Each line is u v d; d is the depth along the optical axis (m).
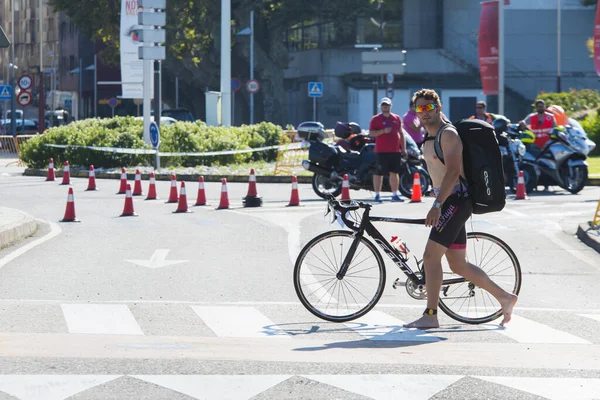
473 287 21.23
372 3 142.38
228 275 27.78
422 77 156.00
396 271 28.47
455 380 15.77
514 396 14.90
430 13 158.38
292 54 165.00
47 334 19.48
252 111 132.00
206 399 14.60
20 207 47.28
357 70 157.62
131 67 82.38
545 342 19.25
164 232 37.47
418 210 44.72
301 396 14.79
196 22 125.50
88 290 25.17
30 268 28.80
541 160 53.69
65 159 76.50
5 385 15.24
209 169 73.75
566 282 27.16
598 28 85.31
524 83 161.75
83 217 42.81
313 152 51.75
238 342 18.88
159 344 18.53
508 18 161.25
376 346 18.62
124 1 81.69
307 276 21.20
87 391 14.96
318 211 45.22
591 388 15.37
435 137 20.08
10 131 149.38
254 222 40.69
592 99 107.06
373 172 51.34
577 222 40.78
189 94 158.75
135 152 74.62
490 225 39.78
